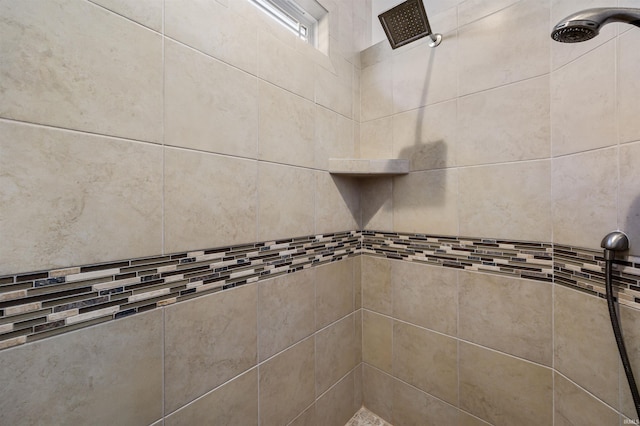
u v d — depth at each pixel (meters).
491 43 0.97
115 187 0.59
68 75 0.53
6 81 0.47
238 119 0.82
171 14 0.67
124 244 0.61
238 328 0.84
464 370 1.05
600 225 0.71
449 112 1.07
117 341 0.60
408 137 1.19
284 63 0.96
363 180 1.33
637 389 0.63
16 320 0.49
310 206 1.07
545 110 0.86
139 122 0.62
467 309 1.04
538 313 0.89
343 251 1.24
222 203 0.79
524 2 0.90
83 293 0.56
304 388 1.06
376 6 1.43
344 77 1.25
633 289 0.64
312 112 1.08
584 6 0.75
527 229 0.90
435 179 1.11
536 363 0.89
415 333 1.18
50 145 0.51
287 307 0.99
